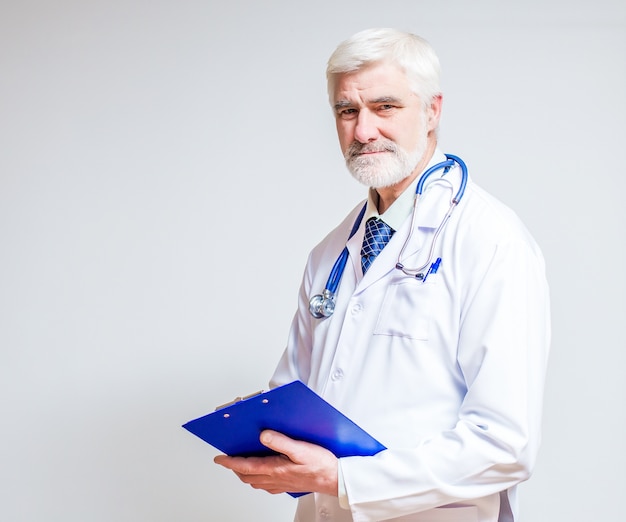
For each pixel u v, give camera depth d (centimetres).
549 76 256
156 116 269
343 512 155
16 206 272
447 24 260
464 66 259
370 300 159
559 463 253
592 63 255
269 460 148
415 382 149
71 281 270
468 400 142
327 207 263
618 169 254
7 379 271
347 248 172
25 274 271
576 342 254
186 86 269
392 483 139
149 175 269
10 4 274
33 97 272
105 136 271
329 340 165
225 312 264
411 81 155
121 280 268
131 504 267
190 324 266
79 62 272
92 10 272
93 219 270
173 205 268
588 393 253
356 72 155
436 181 163
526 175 255
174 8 270
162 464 266
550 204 255
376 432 150
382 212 170
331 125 264
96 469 268
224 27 268
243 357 263
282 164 265
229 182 266
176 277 267
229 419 141
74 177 271
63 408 269
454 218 155
